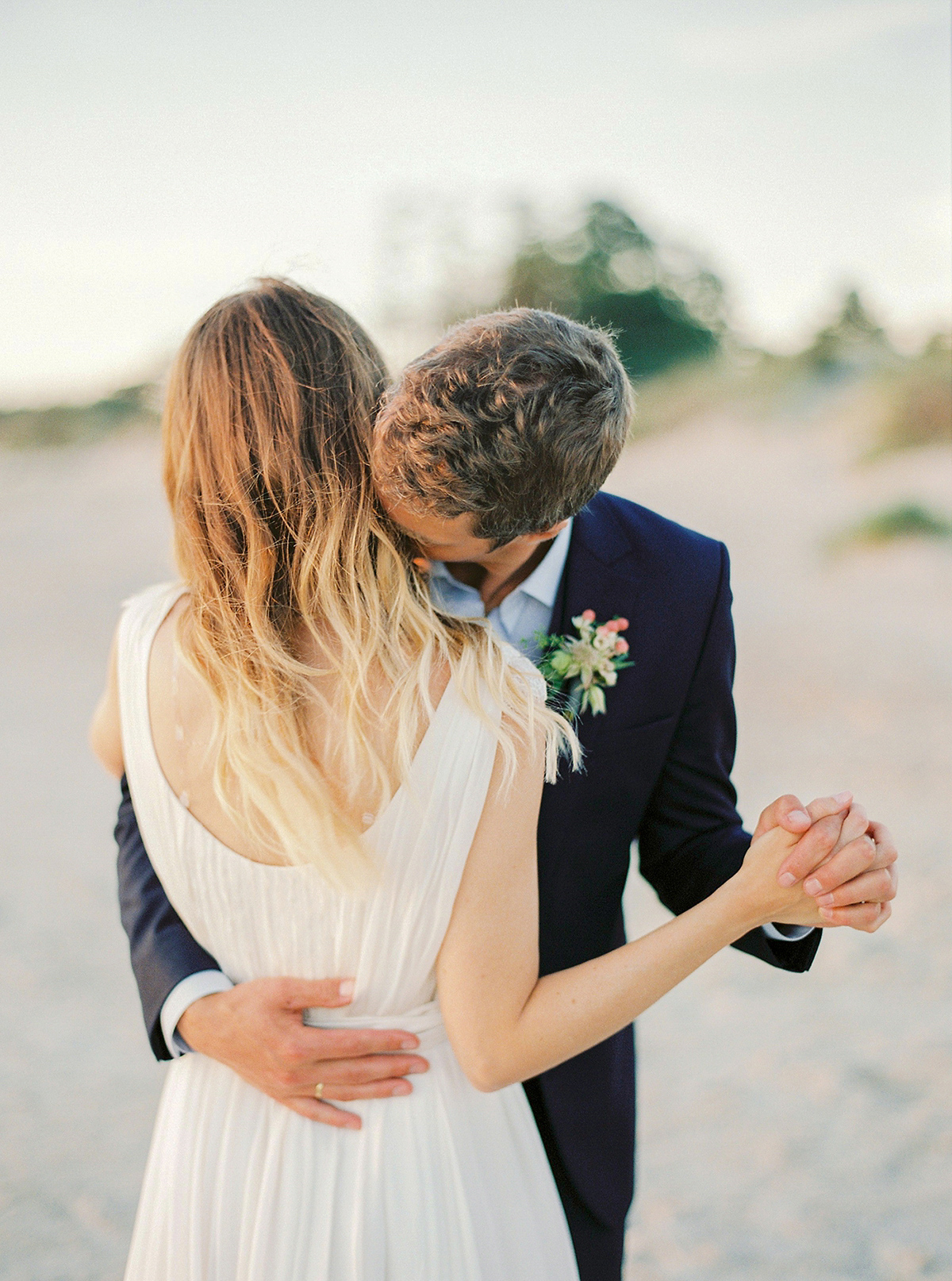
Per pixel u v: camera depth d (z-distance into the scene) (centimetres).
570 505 118
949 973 353
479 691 111
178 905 125
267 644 112
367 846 111
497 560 146
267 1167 121
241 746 110
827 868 111
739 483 1320
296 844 109
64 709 784
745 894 115
